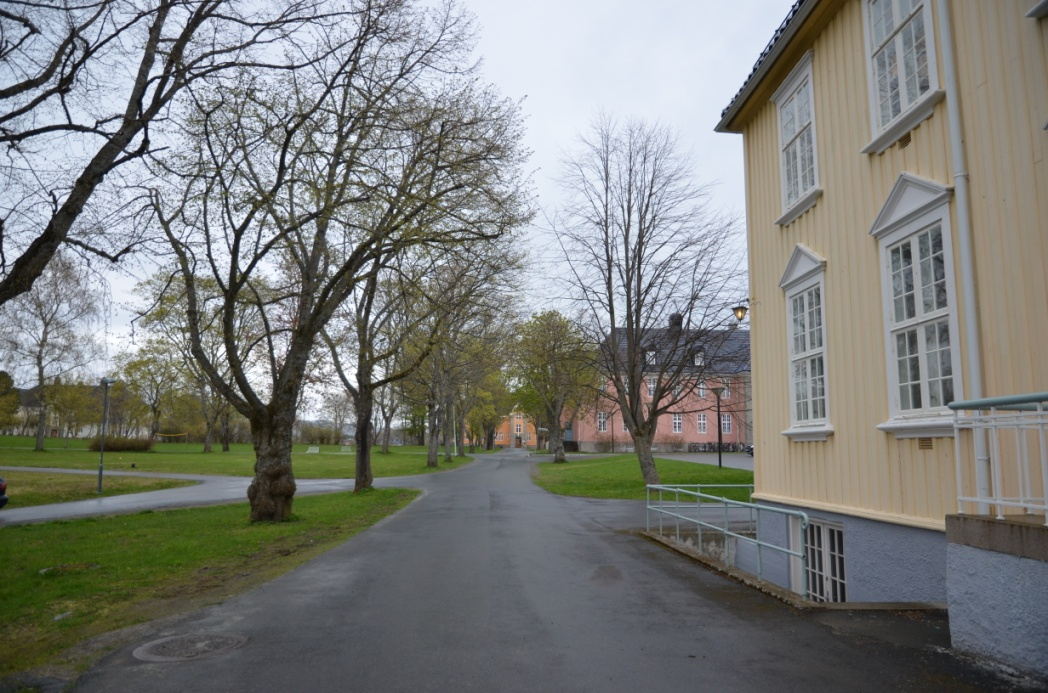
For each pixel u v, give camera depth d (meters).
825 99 10.59
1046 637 4.86
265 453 16.81
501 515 17.55
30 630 7.04
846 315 9.94
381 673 5.38
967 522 5.62
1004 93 7.02
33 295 18.70
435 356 40.84
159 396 71.25
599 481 29.28
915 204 8.31
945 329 7.94
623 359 25.70
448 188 16.23
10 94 10.68
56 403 62.88
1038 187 6.60
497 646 6.05
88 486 30.44
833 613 7.05
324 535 14.04
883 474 9.02
